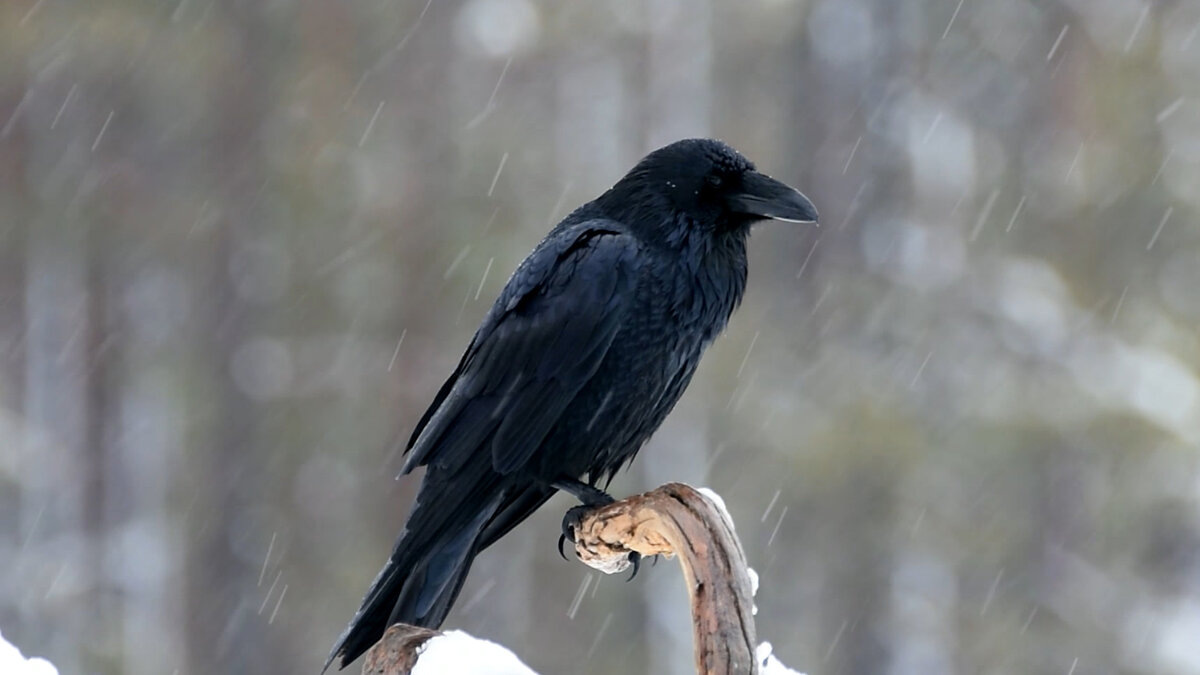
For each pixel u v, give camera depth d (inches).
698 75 1101.7
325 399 727.7
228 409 738.8
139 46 720.3
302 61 746.8
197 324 764.6
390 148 756.6
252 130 742.5
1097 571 733.3
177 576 799.7
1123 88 816.3
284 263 740.7
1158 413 711.7
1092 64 859.4
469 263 716.7
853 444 695.1
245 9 740.7
